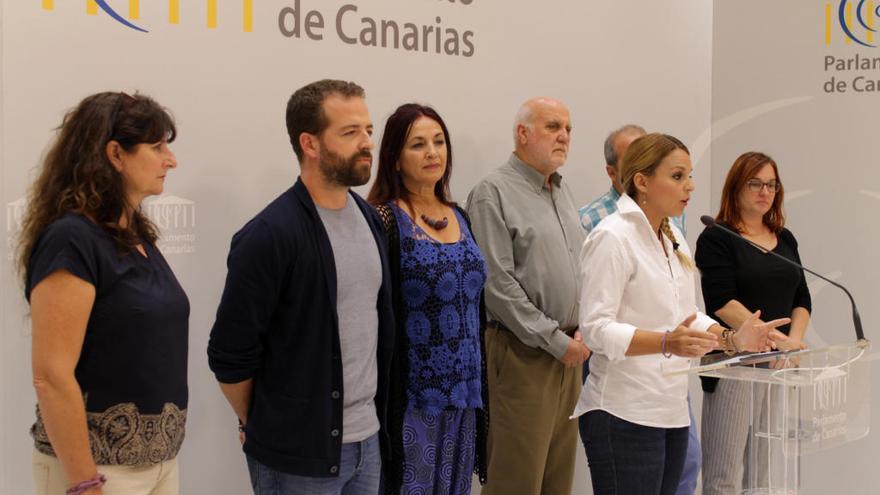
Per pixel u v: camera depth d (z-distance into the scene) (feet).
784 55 14.66
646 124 14.33
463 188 12.13
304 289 7.47
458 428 8.97
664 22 14.44
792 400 8.20
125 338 6.80
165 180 9.61
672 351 8.17
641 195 9.12
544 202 11.27
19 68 8.71
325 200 7.85
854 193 14.37
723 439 11.27
